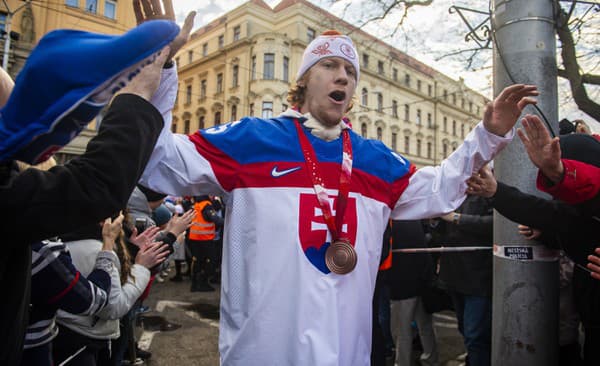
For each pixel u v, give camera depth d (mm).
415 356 3869
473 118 43125
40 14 16578
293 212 1363
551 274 2244
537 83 2264
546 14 2301
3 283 837
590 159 1908
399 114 33906
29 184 755
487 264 2871
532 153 1656
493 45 2471
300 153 1450
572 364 2695
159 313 5109
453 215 2998
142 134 866
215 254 6668
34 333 1504
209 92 31172
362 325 1433
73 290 1580
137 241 2297
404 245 3207
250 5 28219
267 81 26766
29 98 656
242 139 1408
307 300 1299
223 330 1396
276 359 1290
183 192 1366
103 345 2002
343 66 1576
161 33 738
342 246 1346
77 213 782
